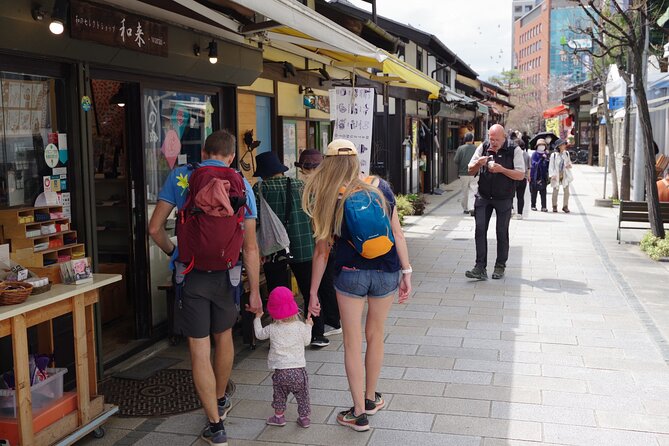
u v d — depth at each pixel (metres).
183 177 4.28
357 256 4.27
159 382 5.32
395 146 17.62
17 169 4.63
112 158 6.96
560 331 6.46
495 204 8.70
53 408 3.99
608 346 5.99
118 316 6.86
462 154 15.92
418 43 18.11
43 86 4.81
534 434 4.27
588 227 13.39
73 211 5.02
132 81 5.80
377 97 16.81
